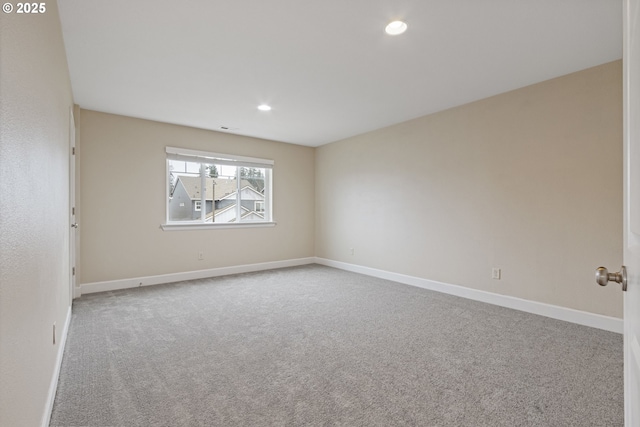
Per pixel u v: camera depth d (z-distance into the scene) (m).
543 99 3.02
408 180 4.27
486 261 3.46
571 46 2.39
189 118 4.15
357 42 2.34
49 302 1.58
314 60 2.60
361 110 3.84
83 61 2.59
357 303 3.45
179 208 4.60
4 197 0.83
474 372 2.01
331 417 1.59
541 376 1.96
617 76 2.61
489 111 3.42
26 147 1.07
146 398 1.73
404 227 4.33
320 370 2.04
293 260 5.66
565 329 2.70
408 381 1.91
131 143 4.11
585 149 2.77
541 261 3.04
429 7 1.94
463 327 2.76
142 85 3.09
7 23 0.86
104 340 2.48
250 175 5.28
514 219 3.23
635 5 0.68
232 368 2.06
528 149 3.12
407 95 3.37
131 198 4.11
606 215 2.67
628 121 0.79
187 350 2.32
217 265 4.84
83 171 3.78
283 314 3.10
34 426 1.22
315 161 5.90
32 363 1.18
